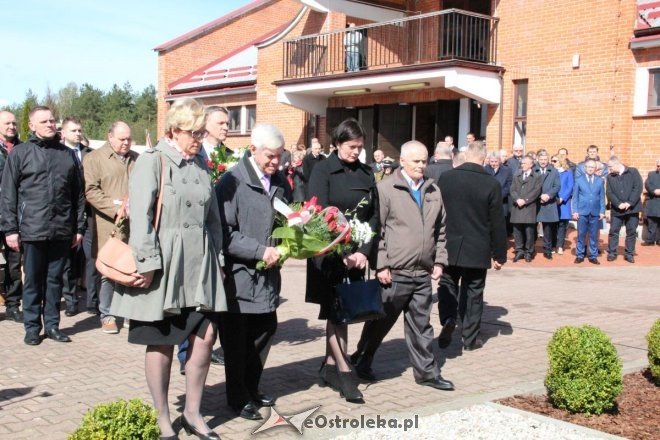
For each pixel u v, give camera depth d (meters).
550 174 13.63
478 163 7.05
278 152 4.92
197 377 4.53
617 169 13.56
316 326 8.06
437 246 6.00
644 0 15.84
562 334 5.24
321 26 21.09
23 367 6.23
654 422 4.95
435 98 18.58
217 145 6.38
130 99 76.50
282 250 4.79
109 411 3.42
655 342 5.77
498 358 6.88
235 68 26.33
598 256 14.10
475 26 17.91
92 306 8.55
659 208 14.88
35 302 7.04
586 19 16.11
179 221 4.31
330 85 19.25
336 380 5.73
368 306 5.31
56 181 7.02
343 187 5.53
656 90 15.27
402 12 20.66
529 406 5.31
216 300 4.44
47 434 4.65
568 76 16.47
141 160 4.31
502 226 6.97
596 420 5.00
